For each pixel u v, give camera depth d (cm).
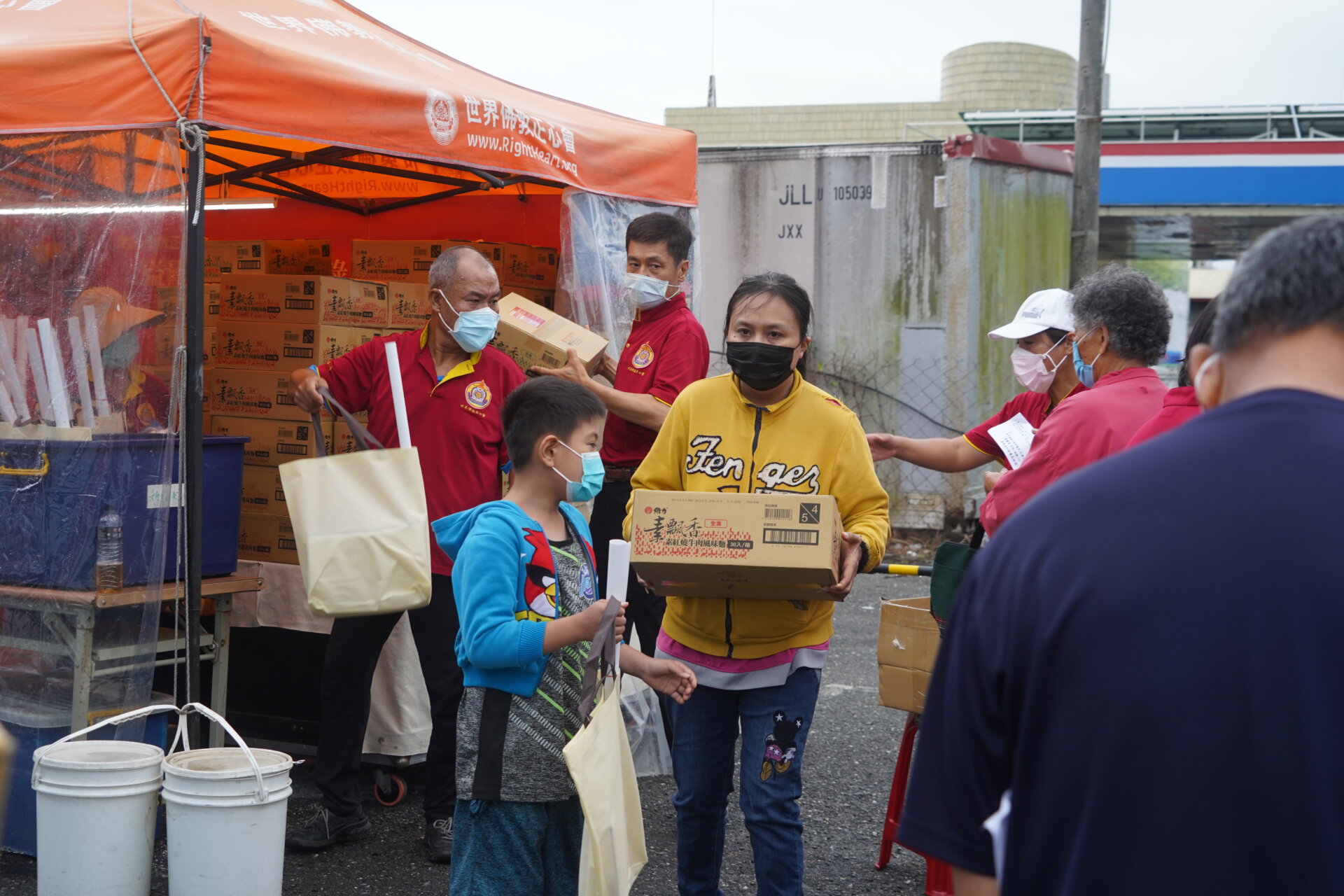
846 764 479
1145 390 279
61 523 345
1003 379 950
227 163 499
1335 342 113
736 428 282
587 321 473
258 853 295
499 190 561
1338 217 118
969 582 120
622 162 496
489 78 496
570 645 224
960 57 2122
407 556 311
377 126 369
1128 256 1364
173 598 350
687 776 282
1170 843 103
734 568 248
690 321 416
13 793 353
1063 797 108
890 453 380
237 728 463
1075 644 108
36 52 336
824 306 948
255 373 444
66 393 346
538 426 241
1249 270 118
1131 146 1161
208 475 387
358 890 347
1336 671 102
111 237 336
